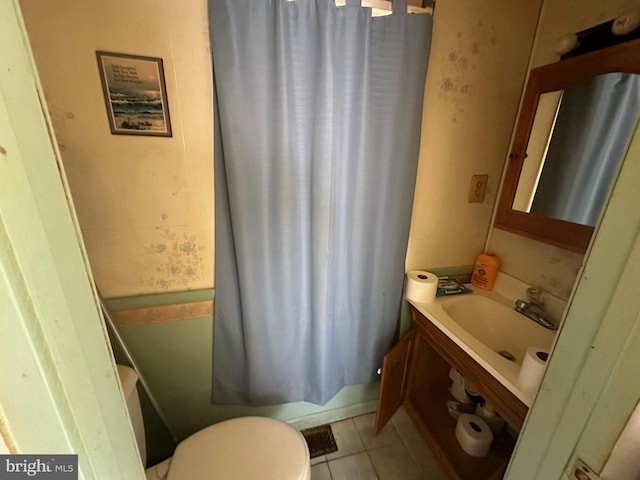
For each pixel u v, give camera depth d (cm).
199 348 111
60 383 29
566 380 42
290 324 112
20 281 25
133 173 86
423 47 92
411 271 130
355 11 83
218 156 90
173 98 83
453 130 113
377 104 96
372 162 102
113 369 38
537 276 115
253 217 94
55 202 29
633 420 34
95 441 34
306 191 97
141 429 90
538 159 107
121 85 78
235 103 81
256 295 103
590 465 39
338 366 130
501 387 86
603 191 89
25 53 25
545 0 104
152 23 76
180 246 98
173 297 101
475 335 119
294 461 84
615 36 85
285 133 87
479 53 105
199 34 80
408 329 142
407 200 110
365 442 135
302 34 81
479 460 122
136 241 93
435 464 125
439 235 129
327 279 107
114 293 96
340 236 109
